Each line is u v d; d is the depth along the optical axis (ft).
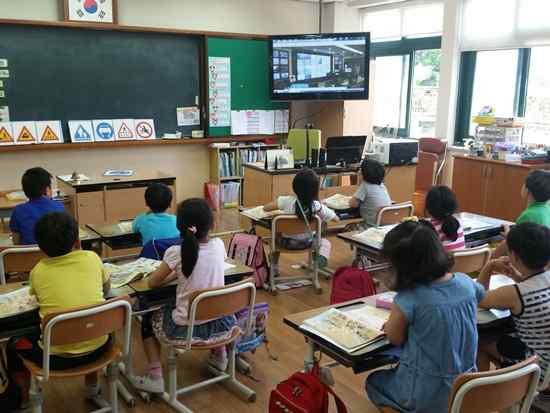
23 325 7.23
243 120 24.25
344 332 6.46
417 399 5.73
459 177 20.42
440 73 22.72
